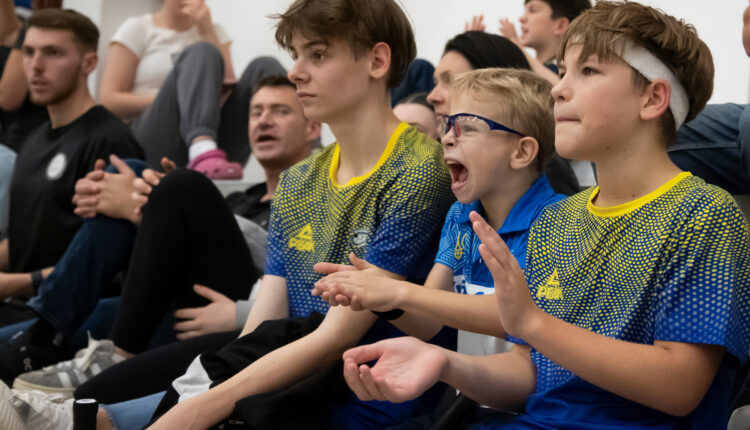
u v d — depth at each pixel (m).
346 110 1.48
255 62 3.47
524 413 1.21
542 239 1.24
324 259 1.52
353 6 1.44
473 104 1.38
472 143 1.37
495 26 3.51
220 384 1.36
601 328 1.10
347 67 1.46
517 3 3.43
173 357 1.71
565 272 1.17
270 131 2.49
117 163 2.26
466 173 1.39
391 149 1.51
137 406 1.53
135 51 3.73
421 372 1.06
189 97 3.22
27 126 3.55
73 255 2.17
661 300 1.04
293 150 2.52
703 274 1.01
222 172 3.05
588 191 1.24
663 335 1.02
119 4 4.22
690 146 1.67
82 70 2.71
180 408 1.33
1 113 3.62
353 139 1.51
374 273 1.19
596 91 1.09
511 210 1.38
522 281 0.99
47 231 2.62
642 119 1.10
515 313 1.00
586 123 1.09
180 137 3.29
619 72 1.08
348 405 1.36
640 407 1.07
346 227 1.51
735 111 1.69
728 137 1.65
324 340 1.38
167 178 1.93
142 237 1.93
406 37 1.53
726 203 1.04
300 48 1.47
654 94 1.09
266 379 1.36
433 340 1.50
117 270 2.23
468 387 1.16
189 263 1.96
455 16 3.62
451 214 1.46
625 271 1.10
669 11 2.75
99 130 2.66
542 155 1.39
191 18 3.80
